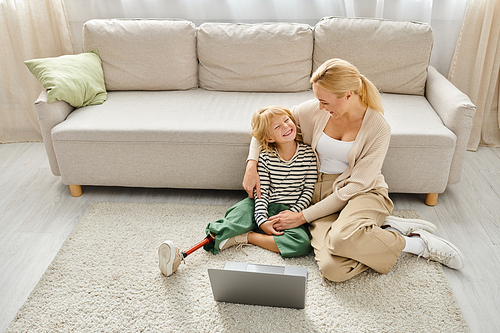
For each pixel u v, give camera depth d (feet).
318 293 5.20
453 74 8.33
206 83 8.18
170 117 7.04
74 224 6.68
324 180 6.16
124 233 6.35
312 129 6.14
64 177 7.18
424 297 5.11
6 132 9.30
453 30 8.14
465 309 5.01
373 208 5.59
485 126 8.63
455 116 6.40
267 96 7.86
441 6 8.08
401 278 5.40
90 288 5.39
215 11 8.63
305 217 5.83
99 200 7.29
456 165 6.69
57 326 4.89
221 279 4.84
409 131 6.38
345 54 7.69
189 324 4.87
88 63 7.79
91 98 7.64
